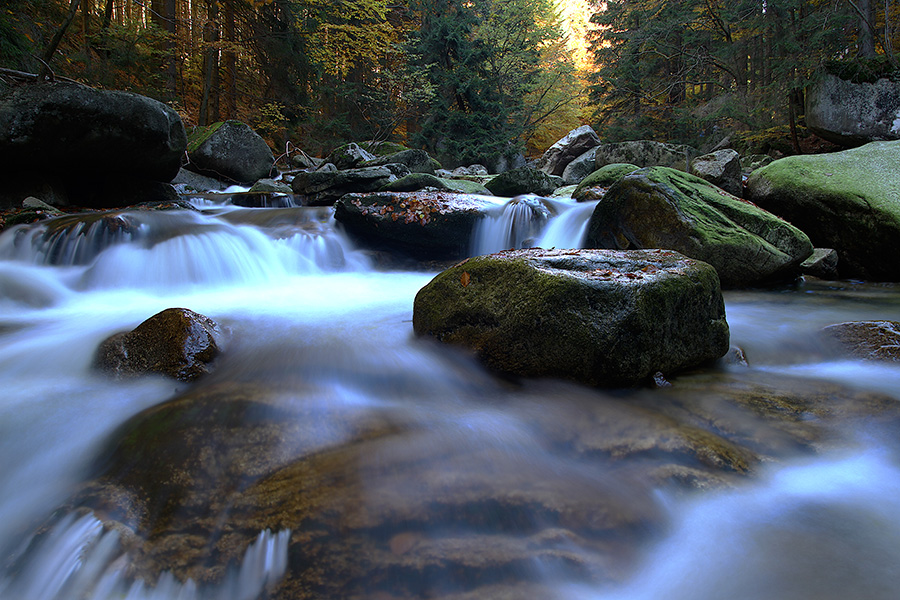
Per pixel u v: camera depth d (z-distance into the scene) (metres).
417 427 2.71
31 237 6.70
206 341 3.59
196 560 1.87
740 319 5.16
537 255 3.95
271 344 4.04
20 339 4.12
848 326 4.18
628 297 3.22
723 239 6.40
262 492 2.13
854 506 2.21
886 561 1.89
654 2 21.05
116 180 10.10
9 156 8.16
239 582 1.81
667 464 2.44
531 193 12.39
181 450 2.39
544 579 1.79
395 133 27.97
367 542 1.90
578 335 3.23
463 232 8.35
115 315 5.01
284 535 1.92
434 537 1.94
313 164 18.95
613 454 2.54
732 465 2.43
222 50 19.14
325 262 7.97
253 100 22.80
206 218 8.25
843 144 14.38
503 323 3.48
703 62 19.30
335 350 3.91
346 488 2.14
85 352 3.73
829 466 2.47
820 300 6.12
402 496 2.11
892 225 6.84
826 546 1.98
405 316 5.08
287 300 5.87
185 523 2.03
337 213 8.42
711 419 2.86
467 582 1.77
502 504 2.09
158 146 9.77
